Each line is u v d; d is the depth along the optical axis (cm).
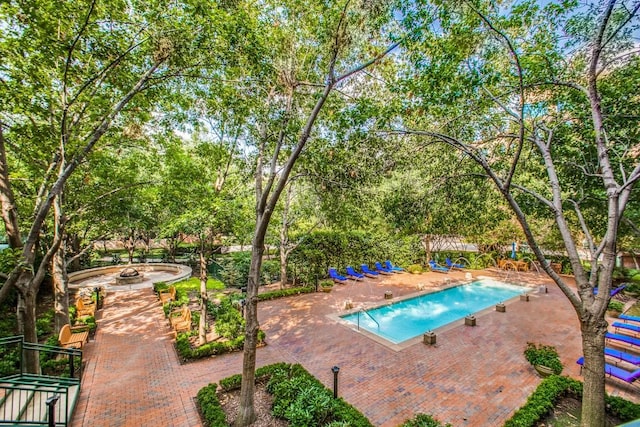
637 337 1030
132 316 1240
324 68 734
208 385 702
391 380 766
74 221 1060
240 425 595
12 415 558
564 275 1984
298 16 675
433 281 1872
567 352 920
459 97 661
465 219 881
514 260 2225
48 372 788
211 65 709
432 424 552
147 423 602
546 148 668
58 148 700
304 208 1348
